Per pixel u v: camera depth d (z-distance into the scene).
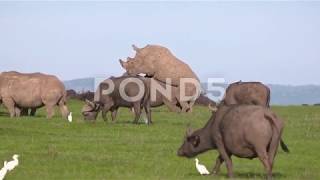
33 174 67.81
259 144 60.75
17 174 67.69
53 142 91.44
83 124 111.62
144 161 77.06
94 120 122.19
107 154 81.88
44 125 109.50
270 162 60.94
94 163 75.06
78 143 90.56
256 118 61.22
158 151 84.88
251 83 106.94
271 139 61.00
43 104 133.50
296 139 98.62
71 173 68.62
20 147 86.44
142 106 118.31
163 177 66.38
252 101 105.44
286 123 120.19
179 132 104.50
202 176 67.06
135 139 95.31
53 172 69.31
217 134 64.44
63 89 133.75
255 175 67.69
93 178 65.81
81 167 72.44
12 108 134.38
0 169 69.44
